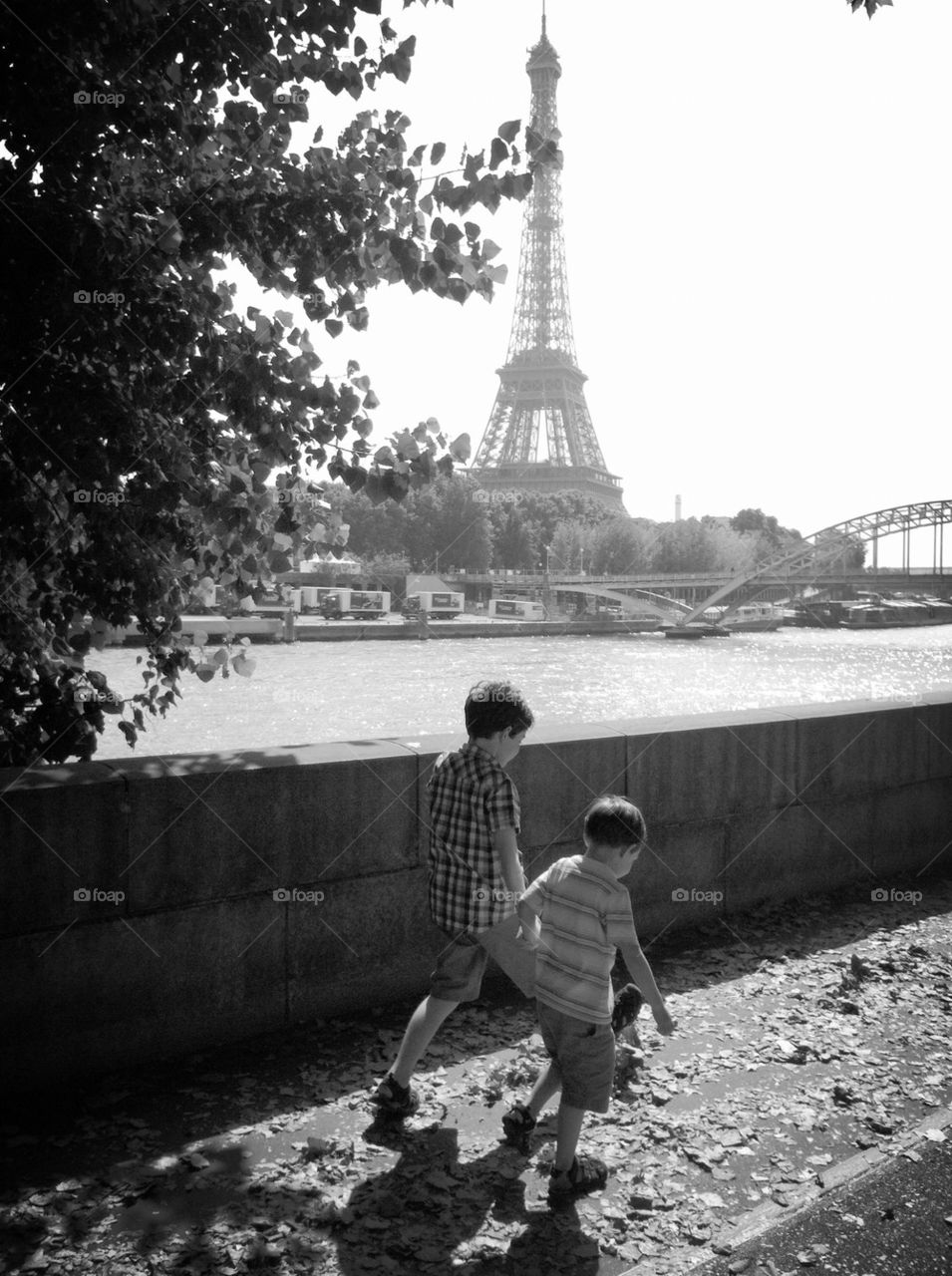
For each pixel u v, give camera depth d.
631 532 169.75
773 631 152.88
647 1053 5.14
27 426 5.79
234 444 6.58
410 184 6.00
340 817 5.50
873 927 7.32
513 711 4.25
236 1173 3.97
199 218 5.90
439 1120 4.43
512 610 134.38
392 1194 3.86
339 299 6.30
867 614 169.75
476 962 4.39
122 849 4.83
